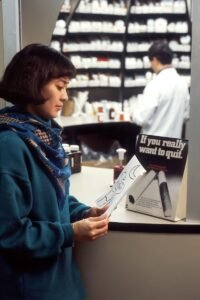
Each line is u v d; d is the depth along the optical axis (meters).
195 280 1.71
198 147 1.60
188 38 5.35
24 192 1.28
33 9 2.04
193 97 1.57
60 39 5.01
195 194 1.65
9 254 1.33
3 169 1.25
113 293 1.74
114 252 1.70
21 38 2.03
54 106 1.36
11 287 1.35
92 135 5.02
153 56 4.01
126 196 1.78
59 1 2.09
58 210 1.38
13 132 1.30
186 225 1.65
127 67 5.38
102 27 5.17
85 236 1.38
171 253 1.68
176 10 5.25
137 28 5.32
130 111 5.28
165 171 1.66
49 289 1.38
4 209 1.24
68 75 1.36
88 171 2.53
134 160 1.58
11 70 1.33
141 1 5.32
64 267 1.47
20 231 1.27
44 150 1.34
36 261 1.37
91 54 5.31
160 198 1.68
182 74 5.43
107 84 5.40
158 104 3.96
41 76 1.30
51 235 1.31
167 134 3.99
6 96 1.35
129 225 1.65
